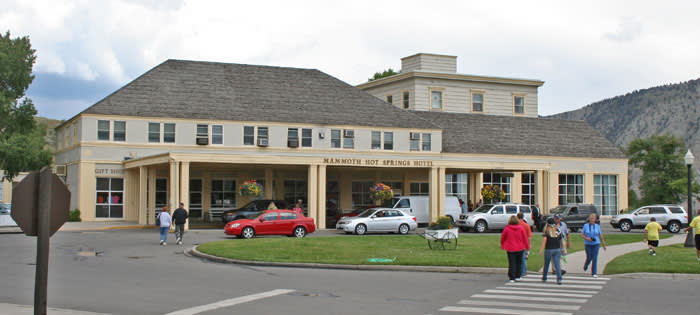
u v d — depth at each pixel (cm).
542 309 1275
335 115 4503
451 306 1306
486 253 2412
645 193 7712
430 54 6034
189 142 4225
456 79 5956
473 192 5081
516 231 1758
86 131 4078
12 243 2794
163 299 1350
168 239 3102
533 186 5259
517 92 6175
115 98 4181
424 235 2603
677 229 4131
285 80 4656
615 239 3238
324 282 1688
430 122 4681
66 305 1259
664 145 7638
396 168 4756
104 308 1230
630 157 7938
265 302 1326
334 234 3612
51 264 2019
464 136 4962
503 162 4550
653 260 2167
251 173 4666
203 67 4547
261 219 3222
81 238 3073
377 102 4716
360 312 1222
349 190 4984
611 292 1543
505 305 1324
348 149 4434
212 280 1692
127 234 3366
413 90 5838
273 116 4359
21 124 5153
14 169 4691
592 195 5300
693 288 1630
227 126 4275
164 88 4319
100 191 4128
